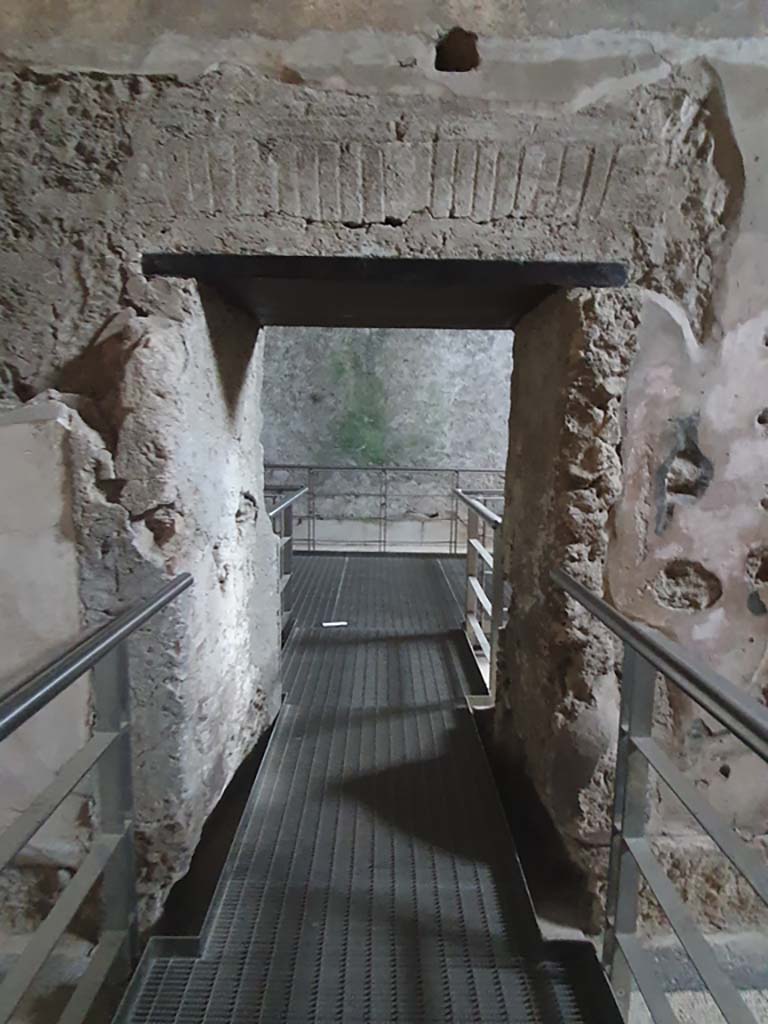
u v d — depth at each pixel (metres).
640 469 1.58
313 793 2.03
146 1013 1.31
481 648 3.32
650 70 1.44
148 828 1.55
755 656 1.65
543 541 1.74
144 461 1.48
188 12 1.40
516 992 1.37
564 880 1.64
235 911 1.56
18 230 1.49
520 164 1.47
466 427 6.82
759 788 1.69
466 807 1.97
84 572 1.51
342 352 6.65
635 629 1.20
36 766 1.56
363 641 3.44
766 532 1.61
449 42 1.44
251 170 1.46
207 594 1.72
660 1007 1.16
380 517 6.82
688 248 1.53
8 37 1.40
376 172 1.47
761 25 1.44
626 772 1.31
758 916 1.70
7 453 1.47
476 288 1.61
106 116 1.43
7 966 1.54
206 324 1.65
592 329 1.52
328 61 1.42
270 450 6.79
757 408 1.57
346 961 1.43
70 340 1.52
